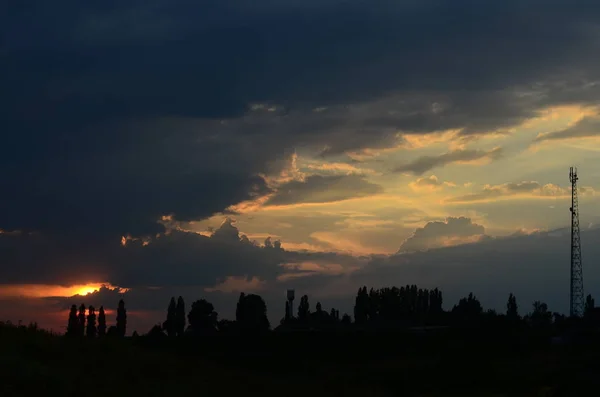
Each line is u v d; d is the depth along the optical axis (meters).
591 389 46.62
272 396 30.72
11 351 26.75
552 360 60.16
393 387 53.19
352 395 37.75
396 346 76.44
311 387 36.66
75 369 26.88
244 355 70.38
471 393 49.66
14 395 21.48
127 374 27.95
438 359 63.62
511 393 49.09
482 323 78.19
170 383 28.20
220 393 28.56
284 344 76.25
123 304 77.19
